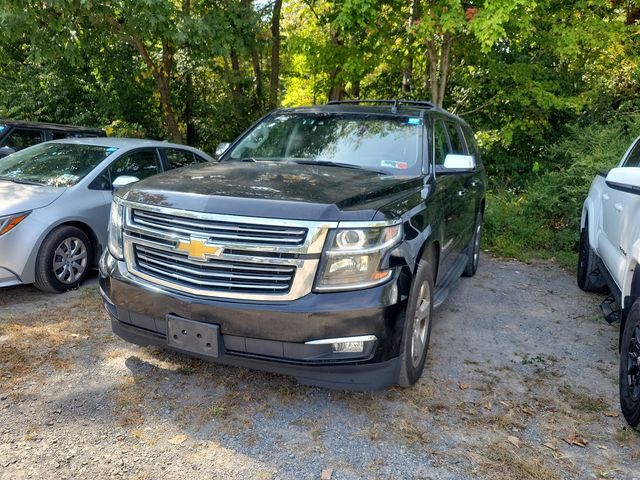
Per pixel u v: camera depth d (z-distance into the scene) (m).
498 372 3.98
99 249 5.69
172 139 13.66
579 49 9.50
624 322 3.82
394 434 3.11
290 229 2.95
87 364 3.80
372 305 2.95
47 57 10.67
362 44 10.48
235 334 3.01
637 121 8.98
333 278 2.96
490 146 11.87
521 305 5.60
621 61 10.90
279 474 2.73
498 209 8.71
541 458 2.95
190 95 15.68
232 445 2.95
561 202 8.52
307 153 4.50
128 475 2.68
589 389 3.78
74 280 5.41
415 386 3.68
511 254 7.83
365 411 3.34
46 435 2.97
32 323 4.50
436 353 4.27
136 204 3.31
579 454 3.01
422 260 3.50
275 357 3.02
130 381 3.59
